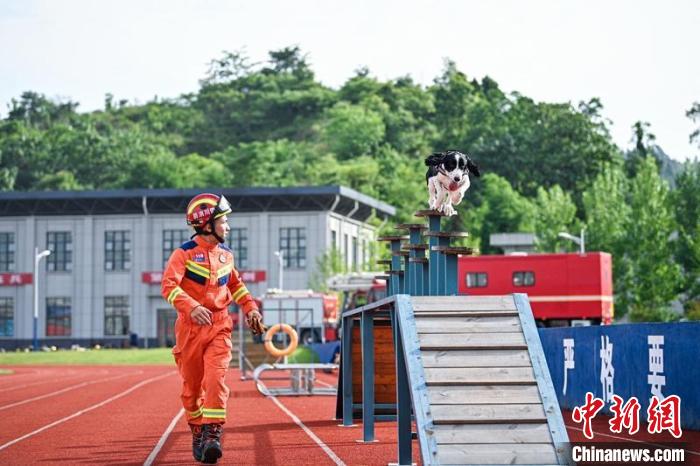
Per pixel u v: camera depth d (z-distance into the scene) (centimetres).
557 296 6594
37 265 10406
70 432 2044
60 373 6088
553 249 10631
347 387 2103
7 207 10881
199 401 1477
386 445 1739
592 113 19450
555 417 1164
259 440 1839
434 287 1448
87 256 10806
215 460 1420
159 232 10738
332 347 5534
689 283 9119
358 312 1856
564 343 2719
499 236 10838
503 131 18725
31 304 10888
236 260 10419
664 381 2138
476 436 1148
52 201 10781
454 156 1558
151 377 5272
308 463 1506
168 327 10725
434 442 1142
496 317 1257
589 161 18200
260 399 3133
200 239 1442
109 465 1512
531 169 18212
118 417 2436
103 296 10794
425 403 1169
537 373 1198
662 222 8769
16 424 2245
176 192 10456
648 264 8725
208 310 1402
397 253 1747
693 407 2034
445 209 1574
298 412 2555
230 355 1436
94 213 10812
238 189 10225
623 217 9594
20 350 10844
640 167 9431
